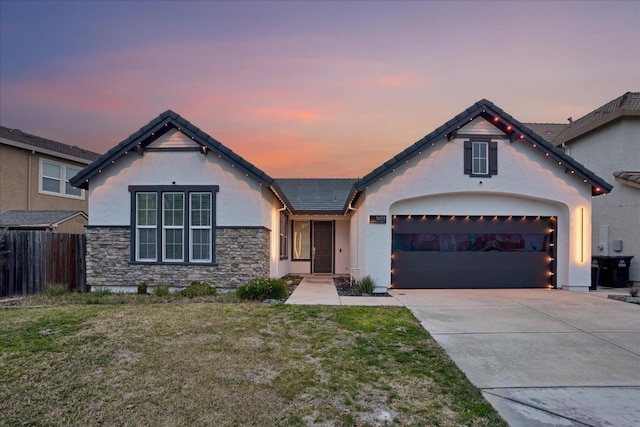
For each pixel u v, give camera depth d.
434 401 4.24
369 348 5.91
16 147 16.81
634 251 13.09
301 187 20.34
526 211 12.20
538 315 8.16
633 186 12.92
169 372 4.94
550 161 11.88
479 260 12.16
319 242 17.78
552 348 6.07
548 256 12.29
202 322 7.23
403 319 7.68
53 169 18.75
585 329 7.12
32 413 3.95
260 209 11.34
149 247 11.47
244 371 5.00
